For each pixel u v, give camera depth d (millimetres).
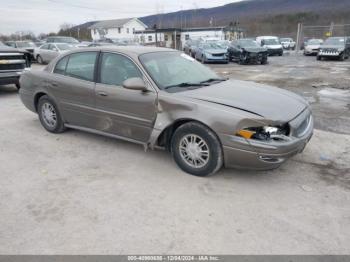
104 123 4316
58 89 4734
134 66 3930
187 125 3506
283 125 3227
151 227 2727
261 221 2801
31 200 3166
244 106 3342
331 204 3059
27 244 2527
